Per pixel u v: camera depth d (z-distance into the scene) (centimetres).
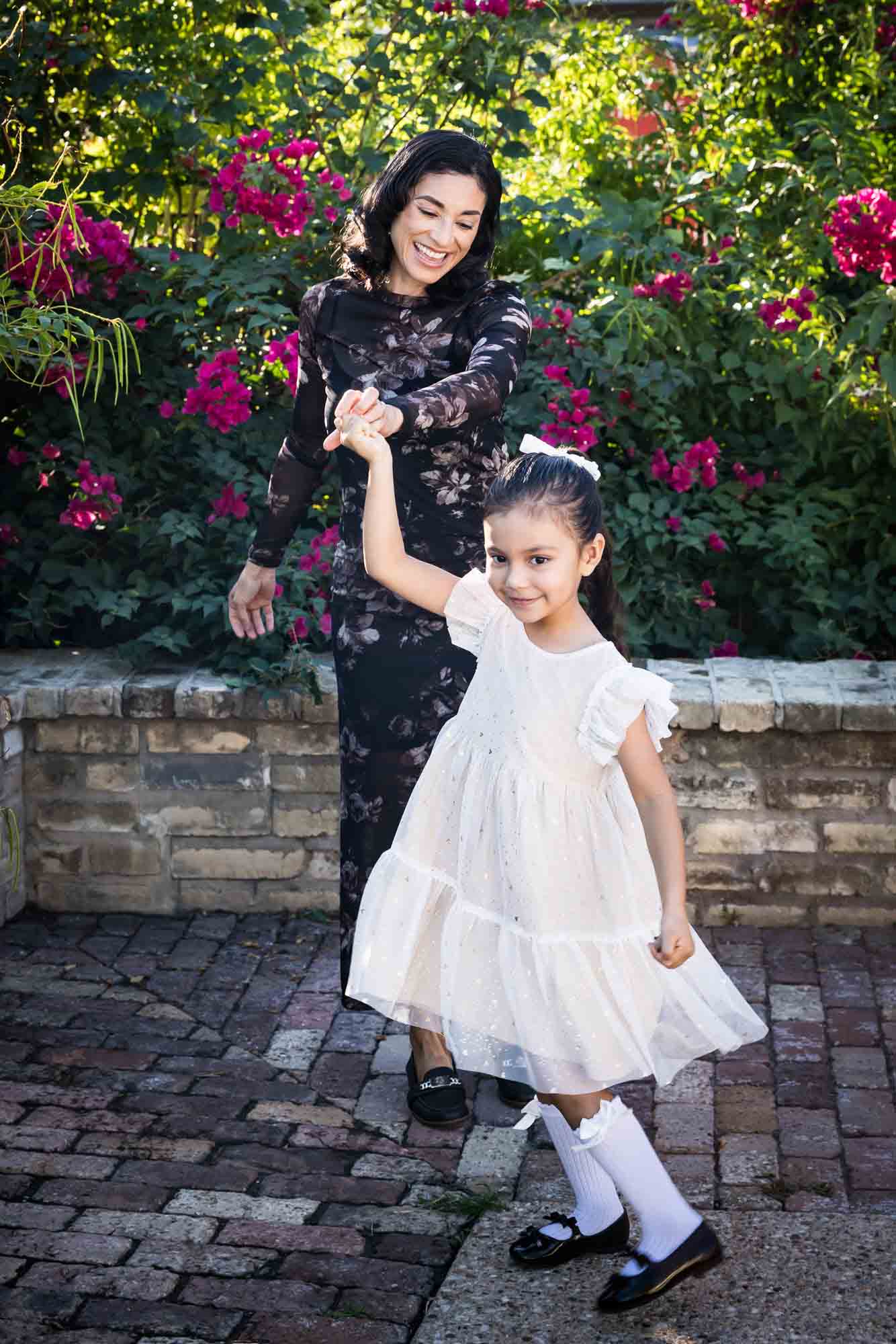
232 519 452
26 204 375
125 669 427
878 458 489
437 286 307
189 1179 301
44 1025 363
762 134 545
